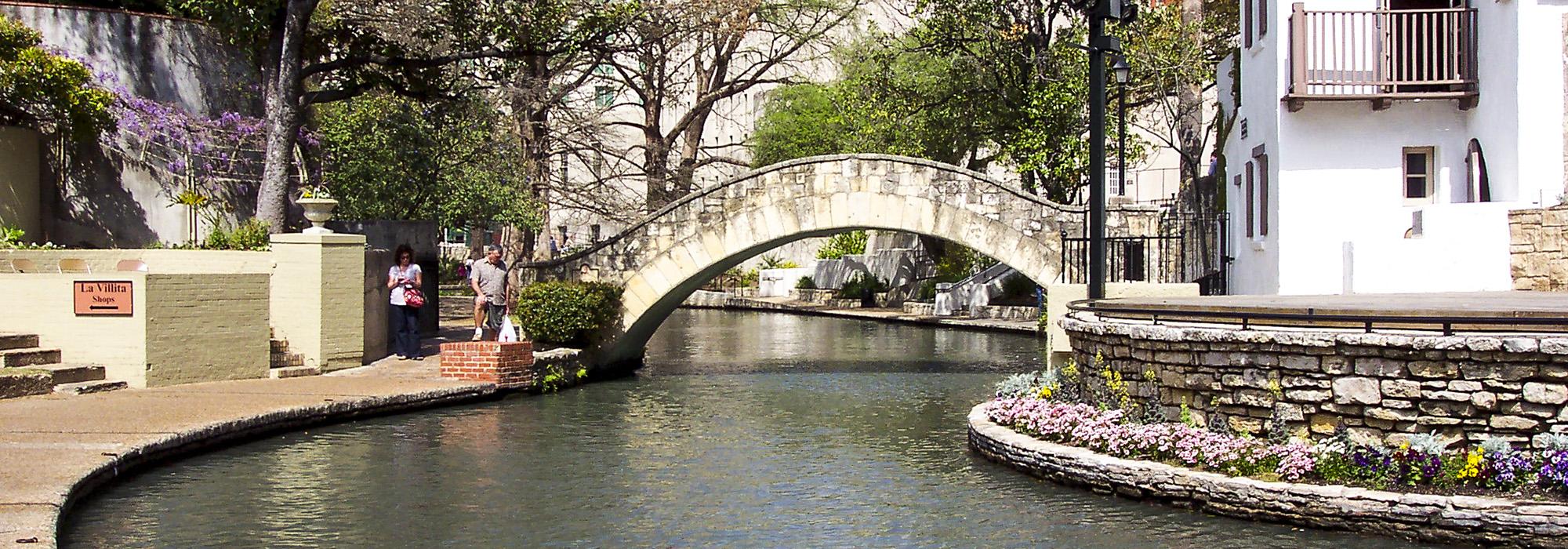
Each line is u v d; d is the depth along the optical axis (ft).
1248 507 35.78
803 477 44.50
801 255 199.52
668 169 117.50
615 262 76.18
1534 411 33.63
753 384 72.90
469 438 51.39
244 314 59.26
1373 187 60.90
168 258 66.33
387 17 78.48
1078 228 71.82
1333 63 59.72
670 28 89.86
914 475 44.14
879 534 36.47
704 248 75.05
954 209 72.69
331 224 77.71
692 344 104.58
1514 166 56.59
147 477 41.83
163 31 80.94
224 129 81.46
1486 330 35.24
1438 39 61.52
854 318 141.49
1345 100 59.98
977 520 37.45
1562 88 55.98
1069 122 97.60
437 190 90.84
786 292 180.45
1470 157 60.08
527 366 65.57
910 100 107.45
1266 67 63.72
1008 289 129.80
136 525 36.09
